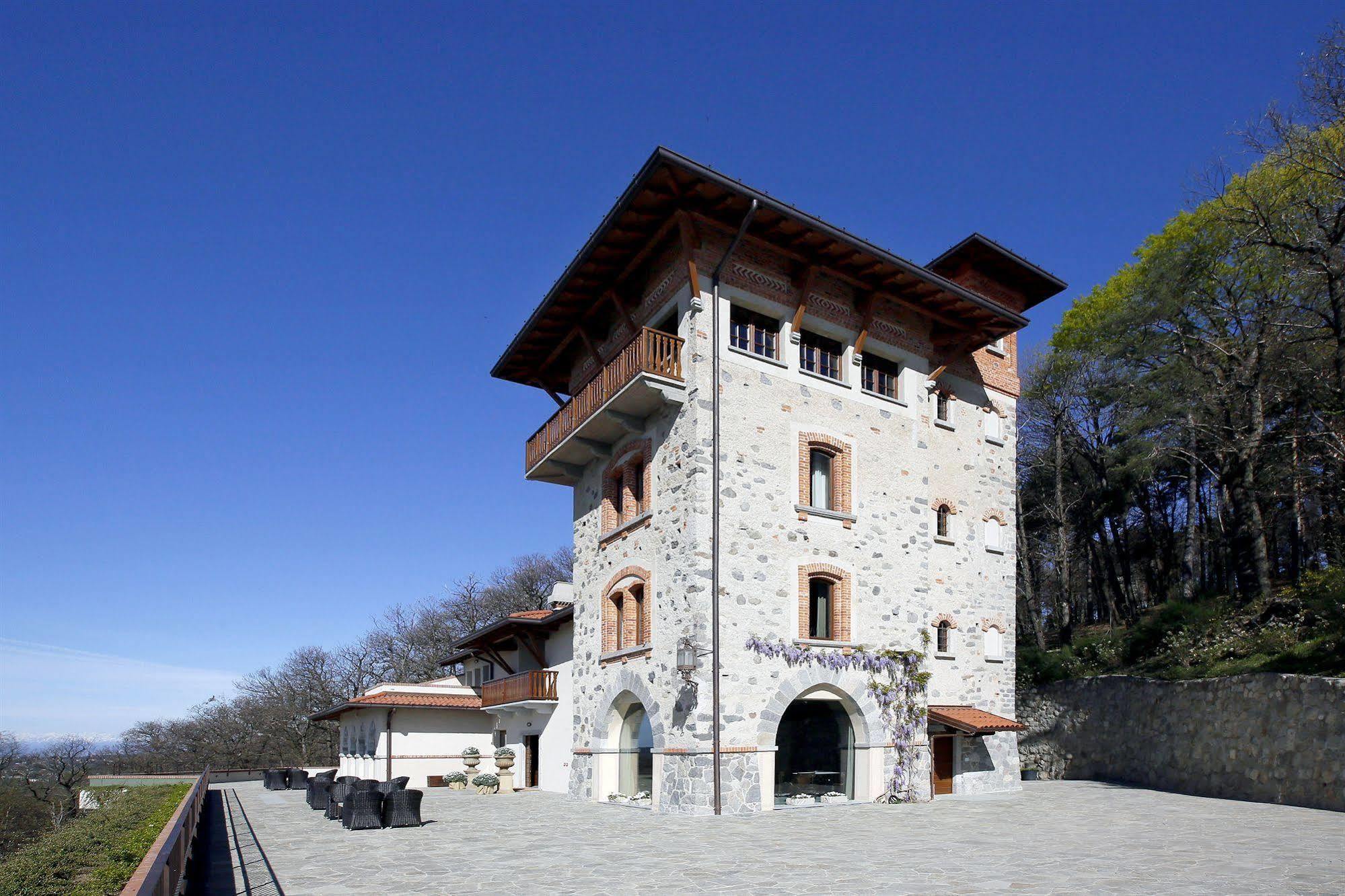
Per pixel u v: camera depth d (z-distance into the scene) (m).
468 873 11.27
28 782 40.72
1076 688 27.09
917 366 22.84
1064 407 36.62
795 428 19.89
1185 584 30.83
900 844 13.09
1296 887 9.28
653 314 20.59
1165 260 30.31
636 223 19.14
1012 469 25.02
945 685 21.83
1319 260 23.25
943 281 21.09
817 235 19.27
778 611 18.70
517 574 63.84
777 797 18.41
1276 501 30.67
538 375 26.44
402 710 33.28
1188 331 30.56
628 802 19.91
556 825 16.73
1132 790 22.28
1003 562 24.09
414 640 61.78
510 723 31.78
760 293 19.81
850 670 19.50
